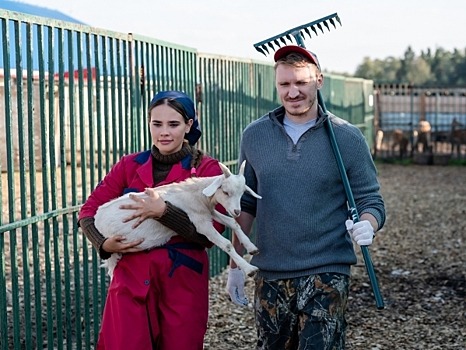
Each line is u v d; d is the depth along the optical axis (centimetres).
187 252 405
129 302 399
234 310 725
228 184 381
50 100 506
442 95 2572
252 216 442
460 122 2627
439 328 682
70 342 535
